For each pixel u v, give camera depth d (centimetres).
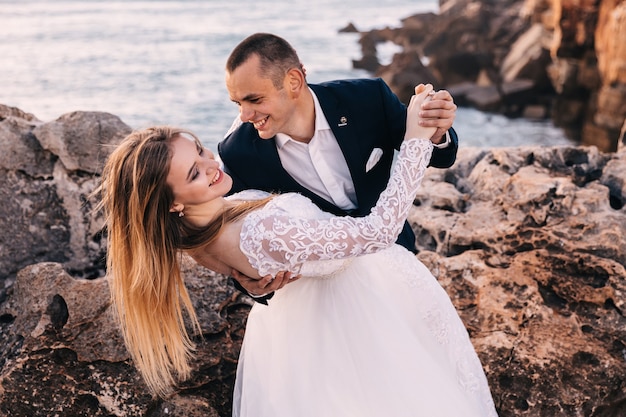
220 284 310
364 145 240
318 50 4225
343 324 227
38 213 346
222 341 294
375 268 240
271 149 238
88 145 352
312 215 212
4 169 344
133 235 202
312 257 202
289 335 229
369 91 241
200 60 3909
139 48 4481
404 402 219
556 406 279
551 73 2405
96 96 2870
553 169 388
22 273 302
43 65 3728
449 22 3572
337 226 202
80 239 349
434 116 212
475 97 2512
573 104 2105
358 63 3500
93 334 284
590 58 1988
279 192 246
